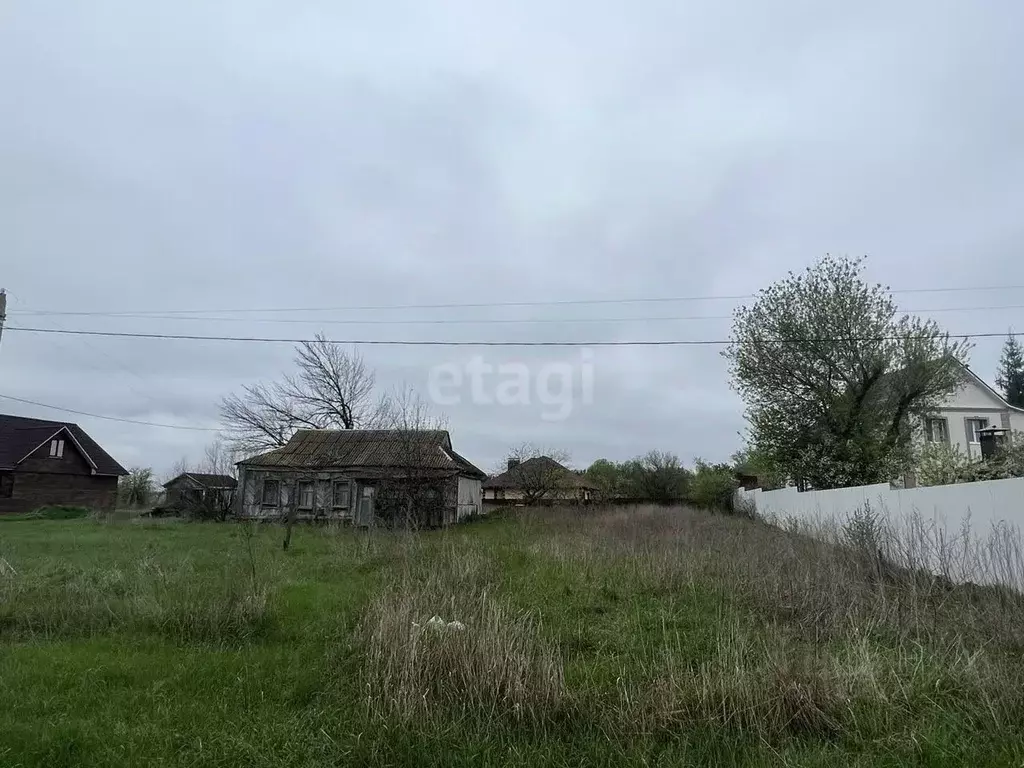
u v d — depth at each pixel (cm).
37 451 3494
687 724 404
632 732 394
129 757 374
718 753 372
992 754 369
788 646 527
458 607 598
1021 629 538
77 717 429
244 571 912
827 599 651
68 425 3878
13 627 654
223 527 2088
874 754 371
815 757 365
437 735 386
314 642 611
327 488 2734
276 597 769
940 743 376
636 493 3506
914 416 2138
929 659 484
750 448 2475
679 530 1487
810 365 2189
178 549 1348
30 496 3466
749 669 460
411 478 2114
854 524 1002
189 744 389
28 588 796
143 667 526
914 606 597
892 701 422
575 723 409
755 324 2308
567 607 732
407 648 466
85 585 783
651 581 873
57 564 1055
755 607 712
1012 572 724
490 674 438
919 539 875
